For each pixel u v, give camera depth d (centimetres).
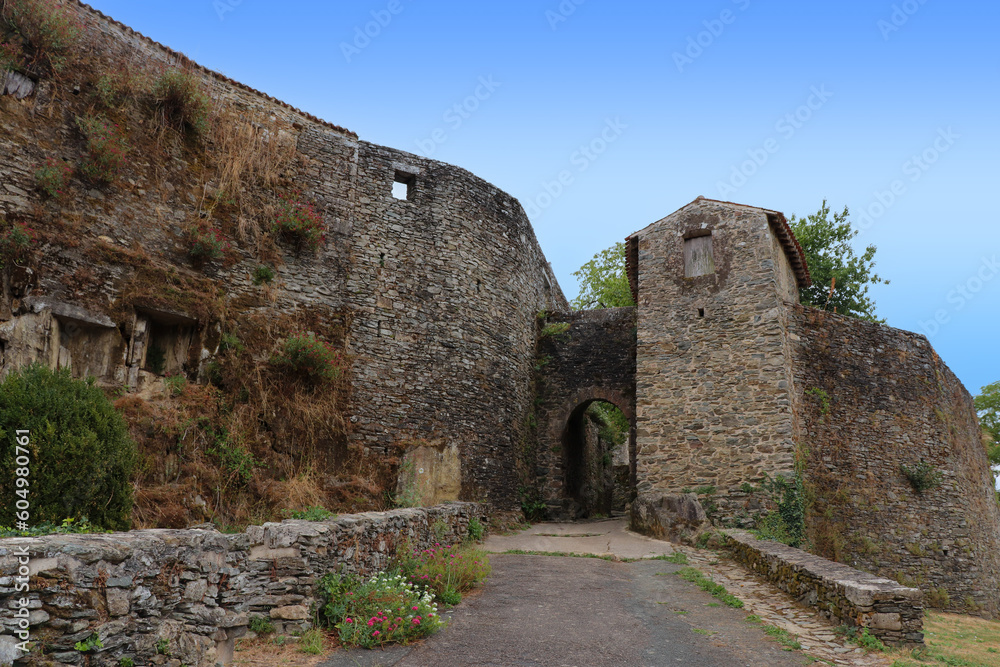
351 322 1259
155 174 1069
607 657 560
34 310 845
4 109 917
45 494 520
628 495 2045
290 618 552
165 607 448
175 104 1112
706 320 1299
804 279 1510
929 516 1383
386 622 563
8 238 849
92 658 390
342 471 1147
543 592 783
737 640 633
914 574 1310
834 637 669
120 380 918
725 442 1218
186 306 1009
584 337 1702
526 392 1627
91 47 1041
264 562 557
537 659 543
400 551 779
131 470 607
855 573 762
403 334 1324
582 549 1107
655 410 1291
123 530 576
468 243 1487
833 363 1368
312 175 1295
